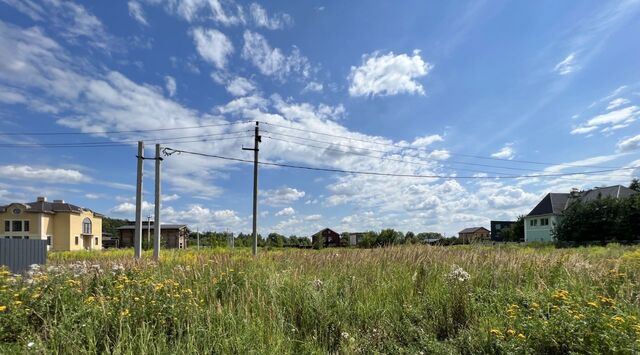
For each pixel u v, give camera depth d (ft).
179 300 19.80
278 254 46.47
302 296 22.39
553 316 16.76
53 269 25.44
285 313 21.21
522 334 16.03
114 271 26.53
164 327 17.38
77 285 22.08
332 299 22.43
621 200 143.33
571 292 22.21
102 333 16.07
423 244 45.73
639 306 20.39
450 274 25.94
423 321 20.07
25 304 17.98
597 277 26.37
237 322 18.42
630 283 23.99
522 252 40.47
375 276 28.30
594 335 14.83
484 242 48.42
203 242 169.37
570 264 31.01
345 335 18.28
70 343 14.99
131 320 16.98
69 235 217.36
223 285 24.79
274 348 16.14
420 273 28.68
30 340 14.88
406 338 18.75
